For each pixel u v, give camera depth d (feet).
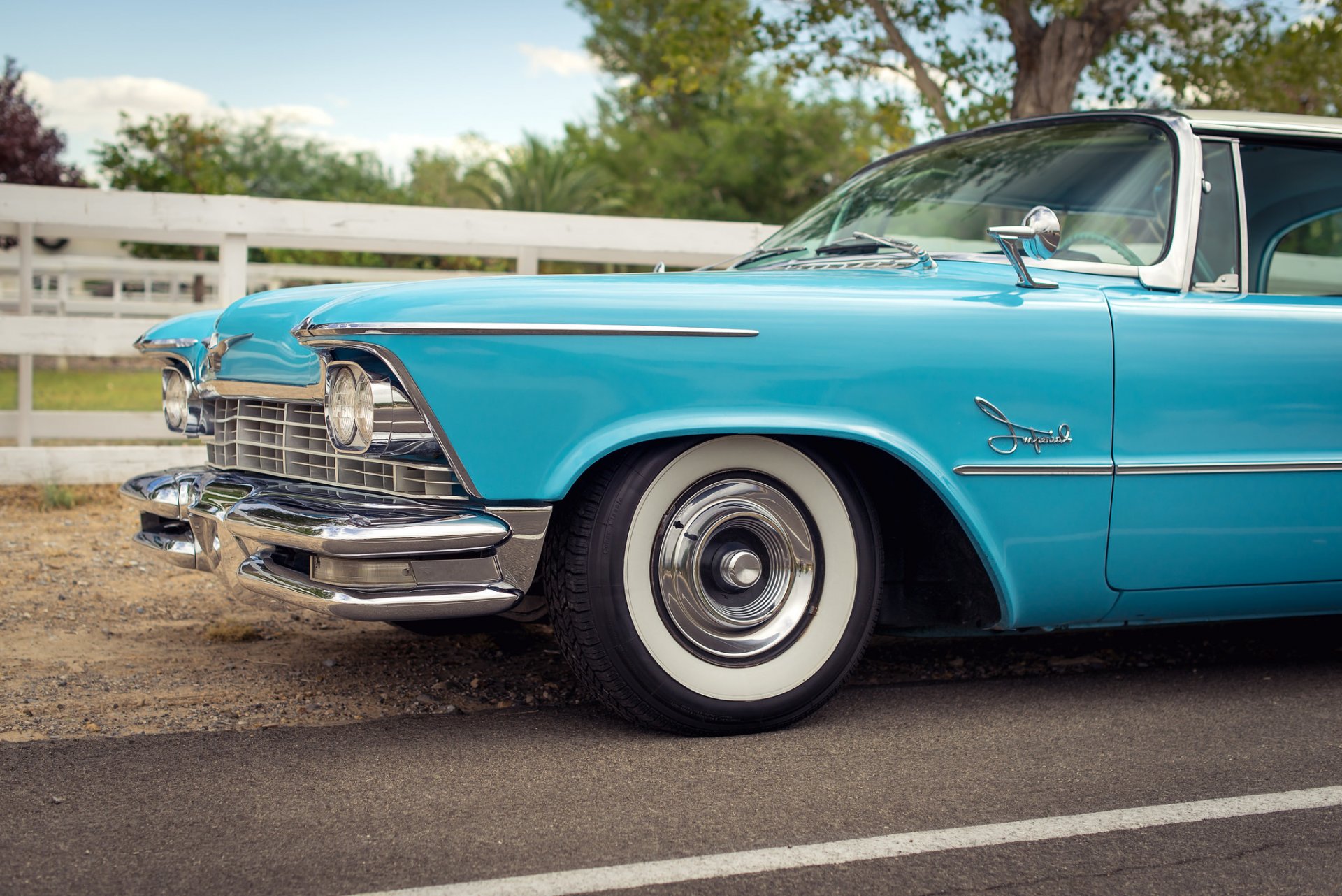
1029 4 33.42
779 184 136.98
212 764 8.68
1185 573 10.48
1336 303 11.11
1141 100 37.76
